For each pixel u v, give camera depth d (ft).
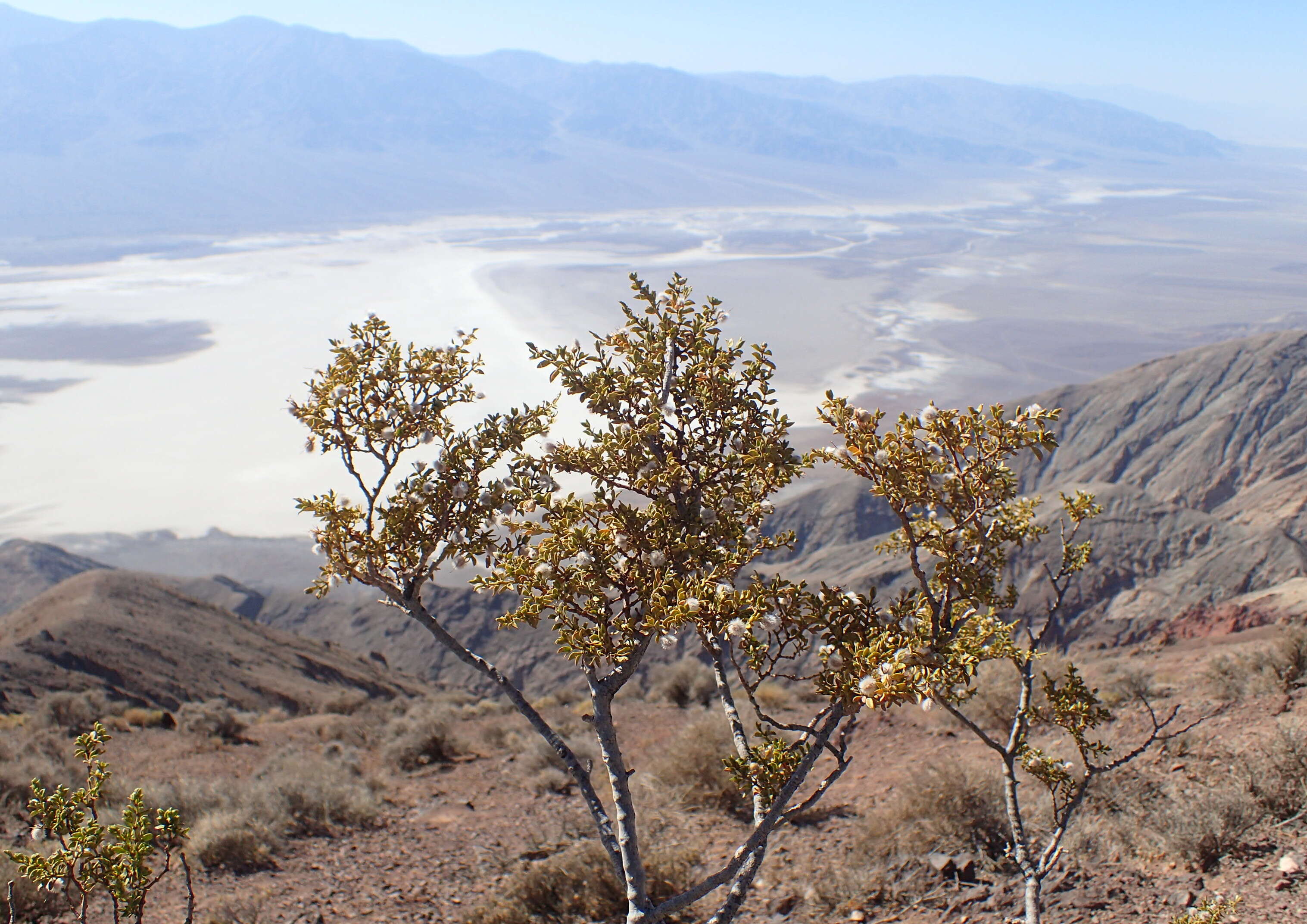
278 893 29.01
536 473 14.02
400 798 41.88
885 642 11.66
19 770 38.93
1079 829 24.06
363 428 14.43
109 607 143.43
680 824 33.19
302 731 65.05
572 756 13.92
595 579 12.95
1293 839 21.17
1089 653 63.82
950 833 25.73
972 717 38.19
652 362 13.62
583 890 26.71
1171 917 19.27
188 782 38.75
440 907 27.81
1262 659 35.73
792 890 25.85
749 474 13.55
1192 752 28.19
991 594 13.94
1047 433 12.95
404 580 14.23
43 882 12.88
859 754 39.60
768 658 12.44
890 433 13.28
